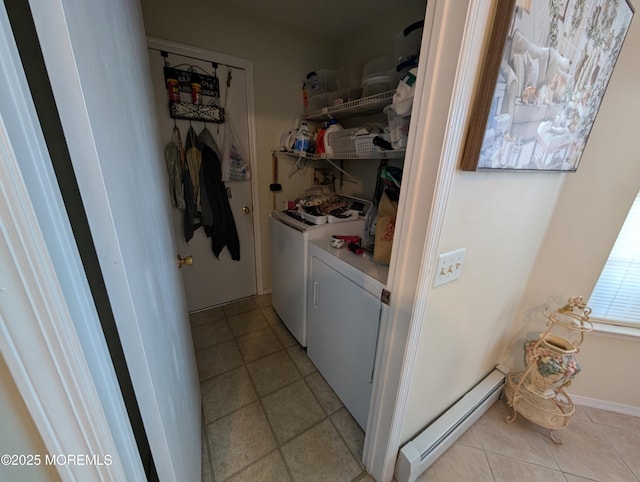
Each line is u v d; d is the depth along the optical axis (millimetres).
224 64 1925
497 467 1206
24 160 285
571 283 1436
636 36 1090
